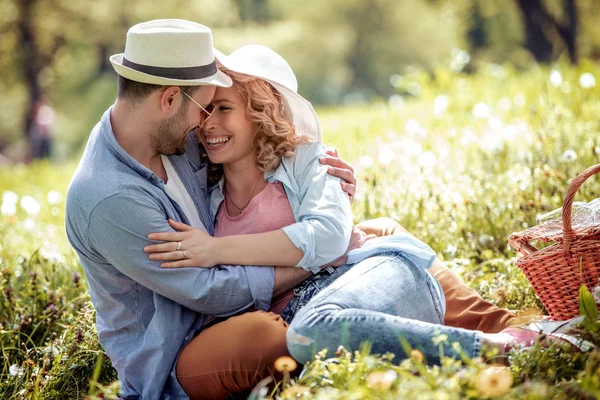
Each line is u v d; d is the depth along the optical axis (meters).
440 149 6.30
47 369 3.71
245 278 3.24
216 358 3.12
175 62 3.19
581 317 3.03
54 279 4.60
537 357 2.83
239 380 3.12
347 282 3.16
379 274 3.23
